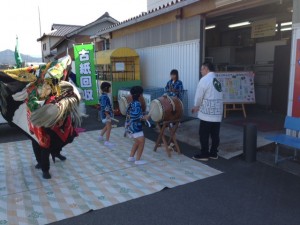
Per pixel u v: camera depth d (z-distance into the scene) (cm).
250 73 869
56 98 440
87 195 417
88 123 891
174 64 936
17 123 495
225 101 839
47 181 466
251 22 1069
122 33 1272
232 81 850
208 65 522
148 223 346
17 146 664
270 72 980
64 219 357
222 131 702
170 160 549
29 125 460
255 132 519
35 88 445
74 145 654
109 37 1408
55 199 407
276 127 713
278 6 832
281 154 555
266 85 983
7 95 477
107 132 648
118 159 560
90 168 517
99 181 462
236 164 519
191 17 839
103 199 404
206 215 360
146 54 1095
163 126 566
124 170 505
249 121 789
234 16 979
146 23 1070
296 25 550
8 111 495
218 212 366
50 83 436
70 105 454
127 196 411
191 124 792
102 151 610
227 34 1311
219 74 849
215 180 457
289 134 584
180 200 397
